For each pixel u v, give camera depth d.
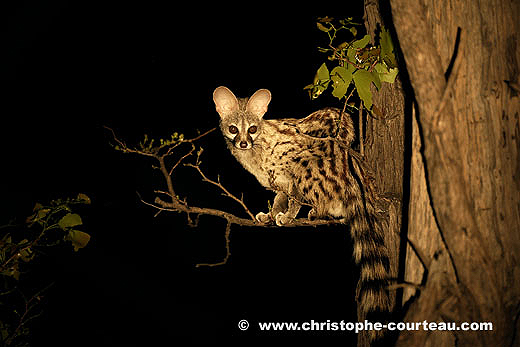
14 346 4.57
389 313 4.02
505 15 2.87
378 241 4.35
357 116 5.82
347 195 4.91
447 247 2.65
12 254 4.23
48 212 4.28
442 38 2.88
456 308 2.70
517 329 2.73
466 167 2.80
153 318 7.86
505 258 2.80
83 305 7.98
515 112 2.85
